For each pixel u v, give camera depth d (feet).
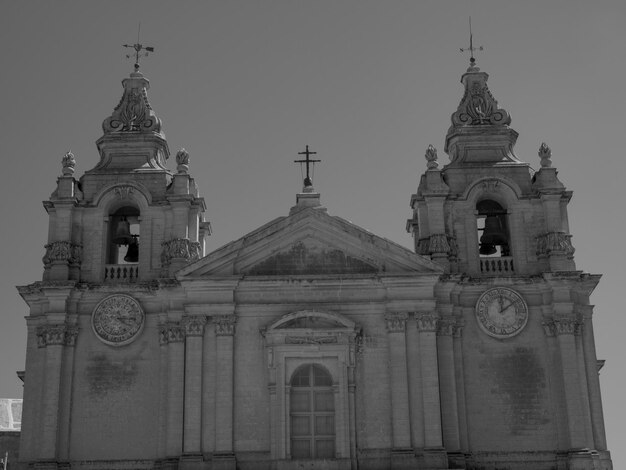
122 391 146.10
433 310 145.89
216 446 140.26
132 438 143.95
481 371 147.33
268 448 140.87
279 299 147.13
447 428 142.72
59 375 145.07
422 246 155.22
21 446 143.74
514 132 164.25
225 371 143.43
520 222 155.84
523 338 148.87
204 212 167.32
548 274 149.07
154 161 161.99
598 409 146.00
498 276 151.02
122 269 153.28
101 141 162.50
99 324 148.46
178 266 150.82
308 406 143.84
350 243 150.00
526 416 145.18
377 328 146.00
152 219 155.53
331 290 147.33
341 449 139.95
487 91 167.84
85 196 157.17
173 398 143.74
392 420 141.59
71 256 152.15
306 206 154.92
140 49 171.63
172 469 140.15
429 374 142.82
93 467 142.61
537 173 158.61
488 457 143.33
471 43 171.94
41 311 150.30
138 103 166.40
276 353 143.84
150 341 148.56
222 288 146.72
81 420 144.66
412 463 138.82
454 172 158.92
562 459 142.51
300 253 149.79
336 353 143.64
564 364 145.59
